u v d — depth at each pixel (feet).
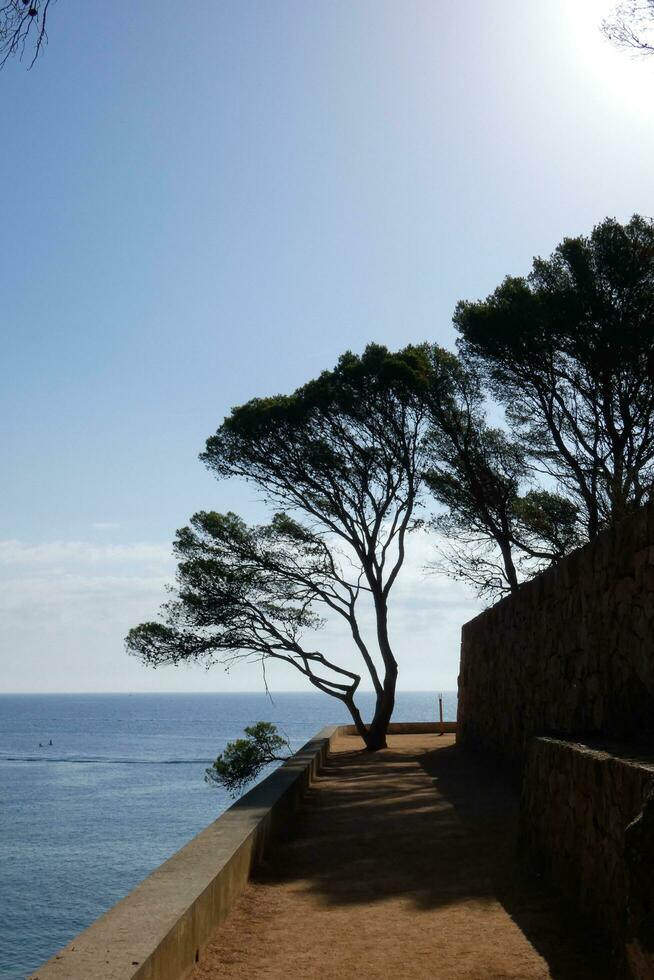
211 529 73.97
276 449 71.51
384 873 23.89
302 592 74.59
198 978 15.05
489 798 37.93
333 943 17.35
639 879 12.83
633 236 50.96
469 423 64.08
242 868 21.62
